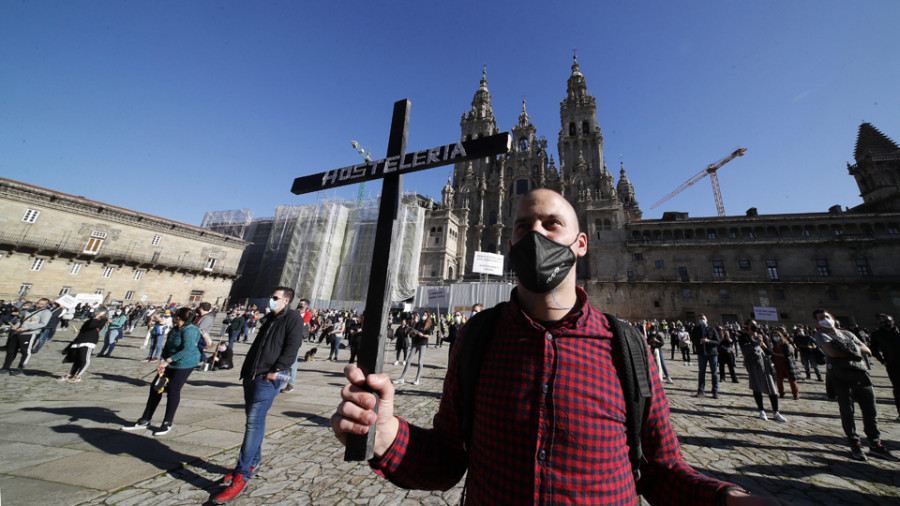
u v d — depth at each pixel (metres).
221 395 7.64
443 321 30.14
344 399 1.12
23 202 30.06
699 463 4.80
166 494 3.58
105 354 12.30
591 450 1.12
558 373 1.24
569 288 1.45
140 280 36.31
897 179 39.28
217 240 42.66
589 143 52.81
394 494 3.82
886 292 34.06
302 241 46.69
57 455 4.25
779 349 9.40
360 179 1.48
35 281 30.28
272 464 4.41
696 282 38.12
